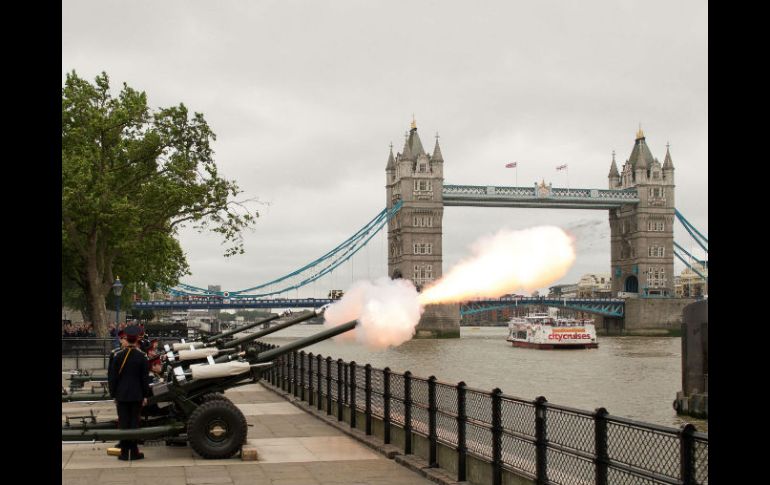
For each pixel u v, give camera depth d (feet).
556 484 34.96
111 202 169.37
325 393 78.13
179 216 183.62
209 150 179.22
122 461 50.31
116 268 203.10
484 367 322.96
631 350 495.82
